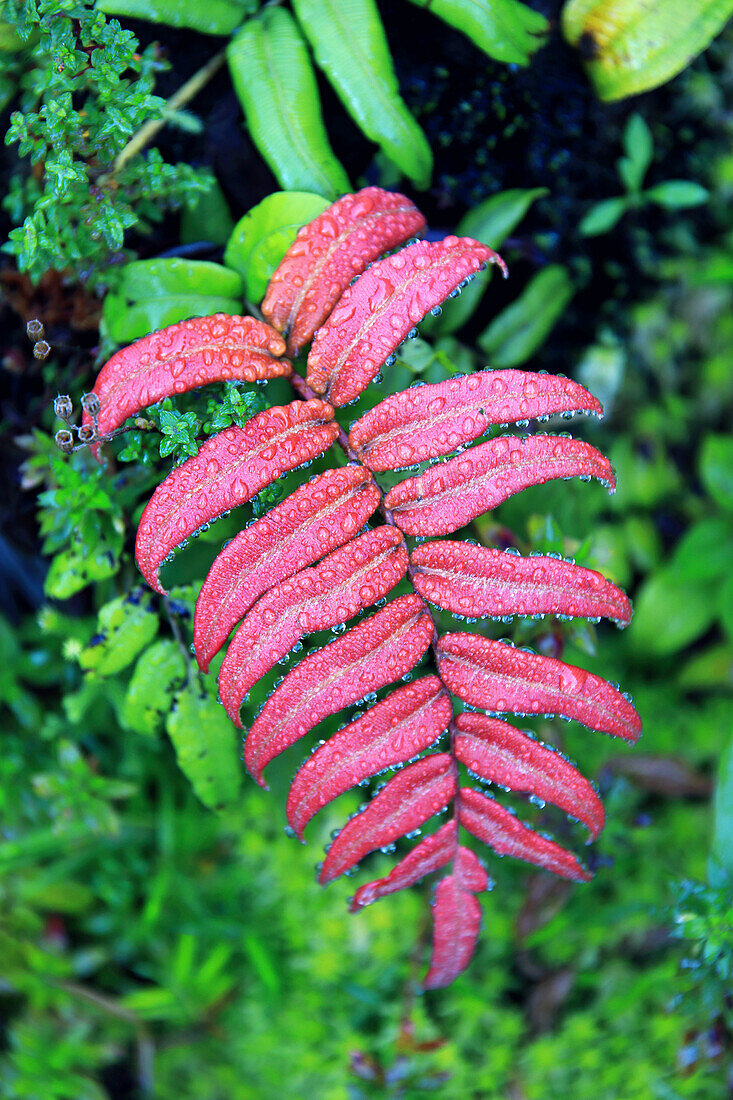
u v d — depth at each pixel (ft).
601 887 2.06
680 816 2.11
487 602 1.67
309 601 1.66
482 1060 2.03
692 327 2.12
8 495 1.96
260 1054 2.04
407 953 2.05
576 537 2.07
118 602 1.84
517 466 1.67
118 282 1.80
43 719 2.11
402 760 1.68
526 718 2.01
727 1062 1.93
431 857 1.73
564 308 2.04
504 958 2.05
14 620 2.10
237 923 2.07
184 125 1.84
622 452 2.15
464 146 1.90
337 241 1.71
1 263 1.85
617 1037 2.02
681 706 2.20
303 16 1.80
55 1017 2.01
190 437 1.71
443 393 1.68
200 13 1.80
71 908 2.07
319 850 2.08
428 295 1.68
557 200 1.97
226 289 1.79
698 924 1.83
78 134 1.74
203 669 1.68
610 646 2.20
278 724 1.67
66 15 1.73
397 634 1.67
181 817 2.10
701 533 2.17
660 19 1.85
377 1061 2.02
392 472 1.80
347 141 1.87
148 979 2.07
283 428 1.67
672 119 1.99
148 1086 2.01
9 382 1.91
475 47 1.86
